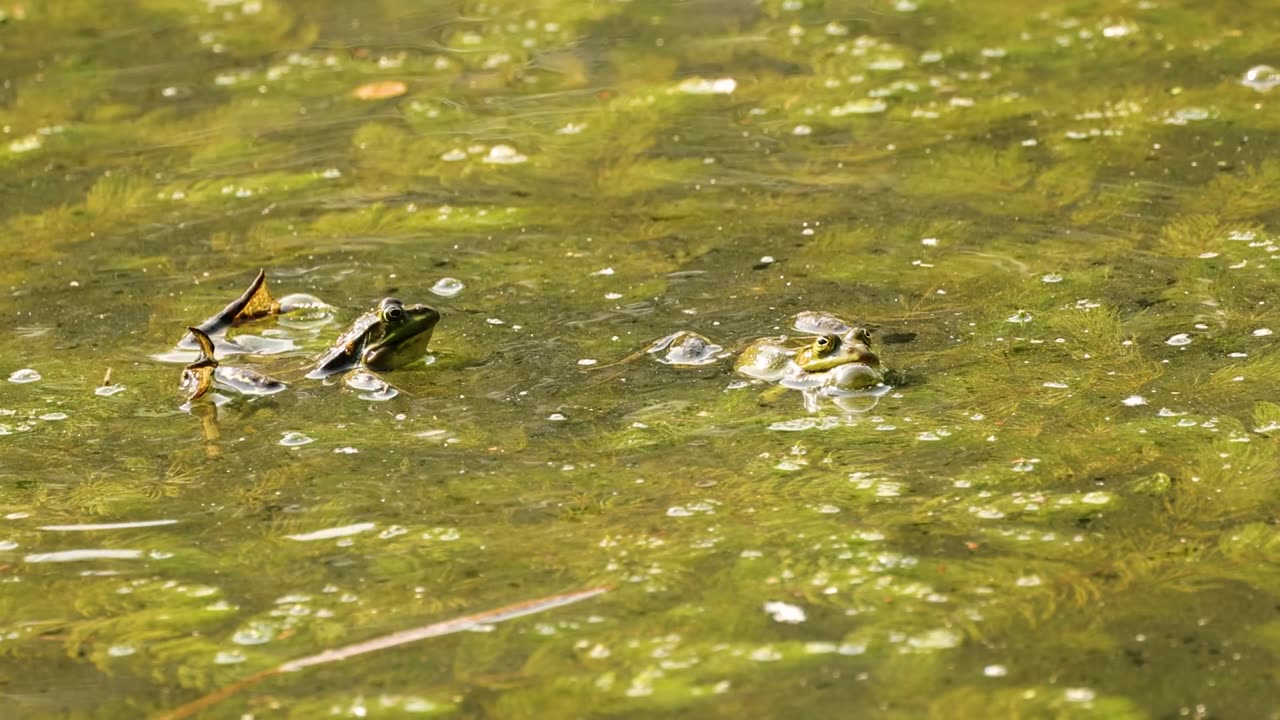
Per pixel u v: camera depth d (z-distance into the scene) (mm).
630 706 7711
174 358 12930
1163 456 10125
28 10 26125
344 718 7727
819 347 11719
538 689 7902
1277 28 20828
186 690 8062
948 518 9508
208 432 11438
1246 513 9297
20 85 21953
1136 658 7891
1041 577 8750
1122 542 9070
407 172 17750
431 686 7969
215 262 15195
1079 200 15461
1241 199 15039
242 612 8828
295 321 13641
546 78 21484
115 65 22875
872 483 10039
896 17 23203
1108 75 19516
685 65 21594
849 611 8531
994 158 16875
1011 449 10406
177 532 9867
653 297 13727
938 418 10977
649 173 17188
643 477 10312
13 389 12359
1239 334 12062
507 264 14758
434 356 12695
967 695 7652
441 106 20375
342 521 9875
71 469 10883
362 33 24297
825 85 20141
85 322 13781
